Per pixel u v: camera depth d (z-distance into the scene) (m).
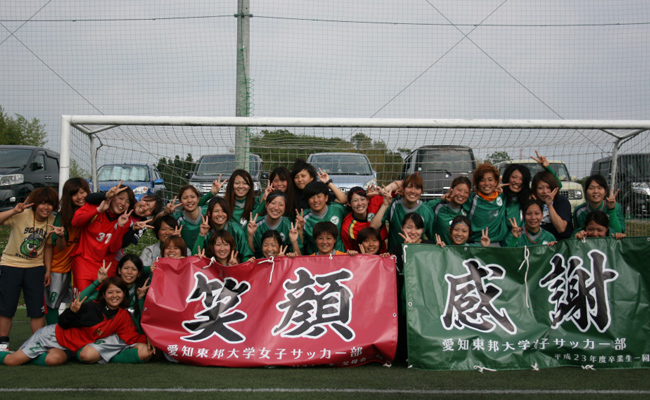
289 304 4.57
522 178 5.52
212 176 7.82
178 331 4.55
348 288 4.61
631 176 7.18
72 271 5.21
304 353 4.36
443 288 4.59
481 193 5.45
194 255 4.81
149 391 3.79
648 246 4.73
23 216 4.96
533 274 4.69
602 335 4.55
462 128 6.70
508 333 4.50
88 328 4.54
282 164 7.88
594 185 5.29
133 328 4.77
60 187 6.20
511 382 4.05
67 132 6.29
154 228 5.33
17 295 4.95
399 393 3.77
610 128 6.64
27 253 4.93
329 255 4.73
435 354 4.38
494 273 4.67
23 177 12.88
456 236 4.95
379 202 5.62
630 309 4.61
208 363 4.39
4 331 4.91
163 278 4.70
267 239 4.95
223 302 4.64
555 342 4.51
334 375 4.19
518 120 6.61
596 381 4.10
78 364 4.53
